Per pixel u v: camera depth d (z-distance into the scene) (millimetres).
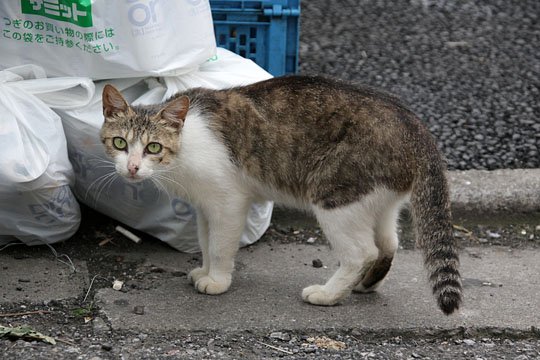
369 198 5410
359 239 5535
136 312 5492
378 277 5879
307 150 5551
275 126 5609
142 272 6191
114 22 6020
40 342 5090
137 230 6812
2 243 6445
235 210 5719
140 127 5383
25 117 5949
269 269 6336
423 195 5328
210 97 5754
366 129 5367
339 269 5672
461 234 7148
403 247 6836
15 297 5680
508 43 11492
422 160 5367
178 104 5383
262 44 7801
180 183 5656
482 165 8133
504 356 5141
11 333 5117
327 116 5492
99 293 5777
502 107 9523
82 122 6168
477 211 7379
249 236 6648
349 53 10977
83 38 6051
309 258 6582
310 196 5609
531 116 9289
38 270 6129
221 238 5754
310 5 12625
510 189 7449
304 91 5629
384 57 10906
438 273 5168
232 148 5637
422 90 9938
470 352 5184
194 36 6258
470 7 12695
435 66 10688
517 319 5582
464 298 5871
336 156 5426
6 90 5996
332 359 4992
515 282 6223
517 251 6875
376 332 5363
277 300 5773
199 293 5844
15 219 6188
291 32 7824
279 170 5652
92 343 5102
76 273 6105
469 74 10461
